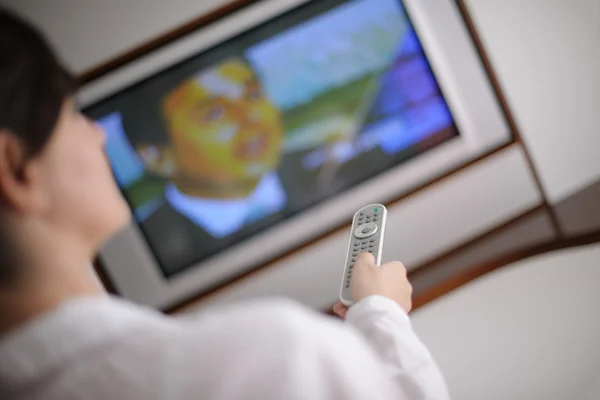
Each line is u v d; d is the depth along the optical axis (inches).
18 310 15.4
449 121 73.5
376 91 72.1
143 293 71.7
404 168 73.2
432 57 72.2
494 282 71.4
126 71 68.7
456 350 72.2
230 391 13.5
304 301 73.8
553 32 75.0
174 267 71.8
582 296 71.3
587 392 73.1
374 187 72.9
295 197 72.1
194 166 70.5
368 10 70.9
